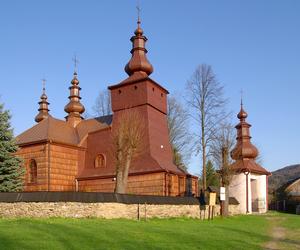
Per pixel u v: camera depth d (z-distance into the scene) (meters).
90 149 43.50
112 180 39.75
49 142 40.22
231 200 38.28
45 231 17.38
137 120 37.47
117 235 17.14
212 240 17.30
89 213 24.19
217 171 35.34
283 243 18.14
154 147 40.47
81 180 41.81
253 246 16.59
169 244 15.74
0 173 32.44
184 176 41.50
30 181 40.84
